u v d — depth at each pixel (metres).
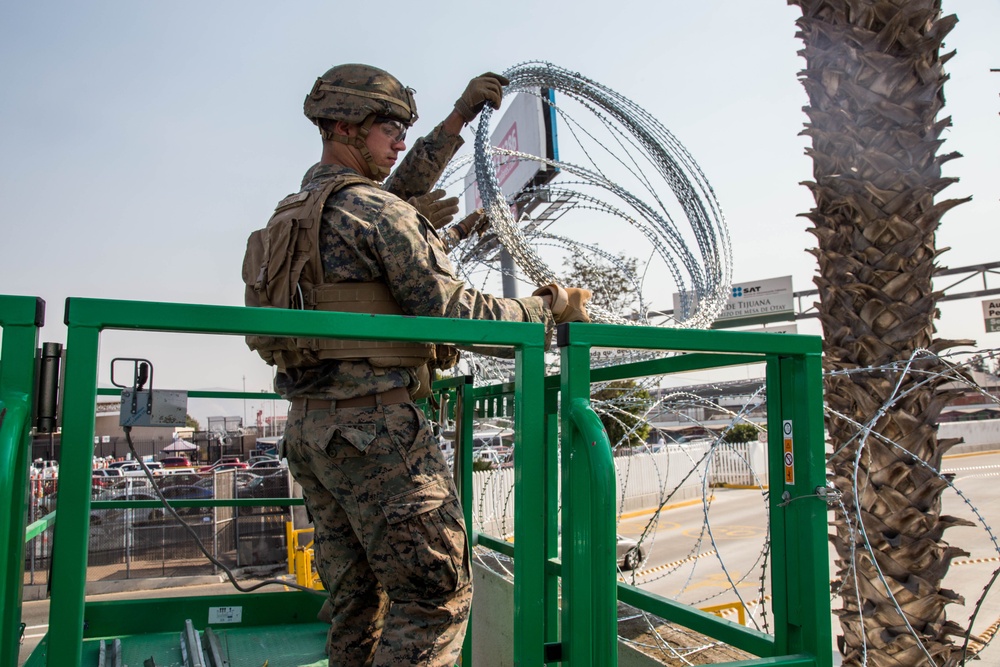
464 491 2.61
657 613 1.93
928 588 3.13
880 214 3.37
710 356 1.79
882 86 3.45
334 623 1.80
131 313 1.10
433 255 1.58
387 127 1.83
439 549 1.49
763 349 1.54
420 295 1.54
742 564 10.81
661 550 12.16
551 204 4.42
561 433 1.39
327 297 1.56
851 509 3.32
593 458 1.24
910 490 3.22
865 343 3.36
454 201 2.33
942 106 3.52
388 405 1.53
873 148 3.41
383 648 1.49
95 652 2.40
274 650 2.45
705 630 1.78
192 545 10.48
